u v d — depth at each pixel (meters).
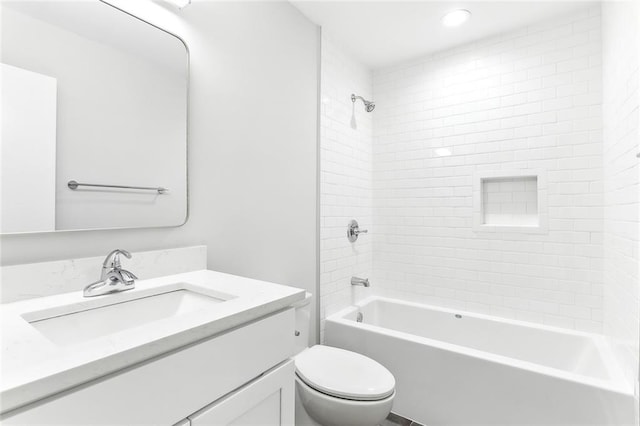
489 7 1.99
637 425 1.25
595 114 1.99
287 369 0.96
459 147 2.45
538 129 2.16
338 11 2.03
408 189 2.67
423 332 2.48
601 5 1.95
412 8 2.00
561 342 1.99
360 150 2.66
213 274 1.26
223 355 0.76
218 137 1.50
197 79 1.40
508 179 2.33
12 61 0.91
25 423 0.47
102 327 0.93
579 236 2.03
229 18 1.56
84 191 1.05
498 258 2.30
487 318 2.25
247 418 0.83
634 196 1.38
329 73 2.31
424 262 2.60
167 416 0.65
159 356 0.65
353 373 1.50
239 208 1.61
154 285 1.08
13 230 0.91
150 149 1.23
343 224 2.45
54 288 0.97
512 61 2.24
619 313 1.60
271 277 1.80
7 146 0.90
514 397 1.52
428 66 2.58
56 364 0.52
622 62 1.52
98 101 1.09
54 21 0.99
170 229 1.30
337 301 2.38
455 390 1.67
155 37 1.25
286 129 1.91
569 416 1.40
